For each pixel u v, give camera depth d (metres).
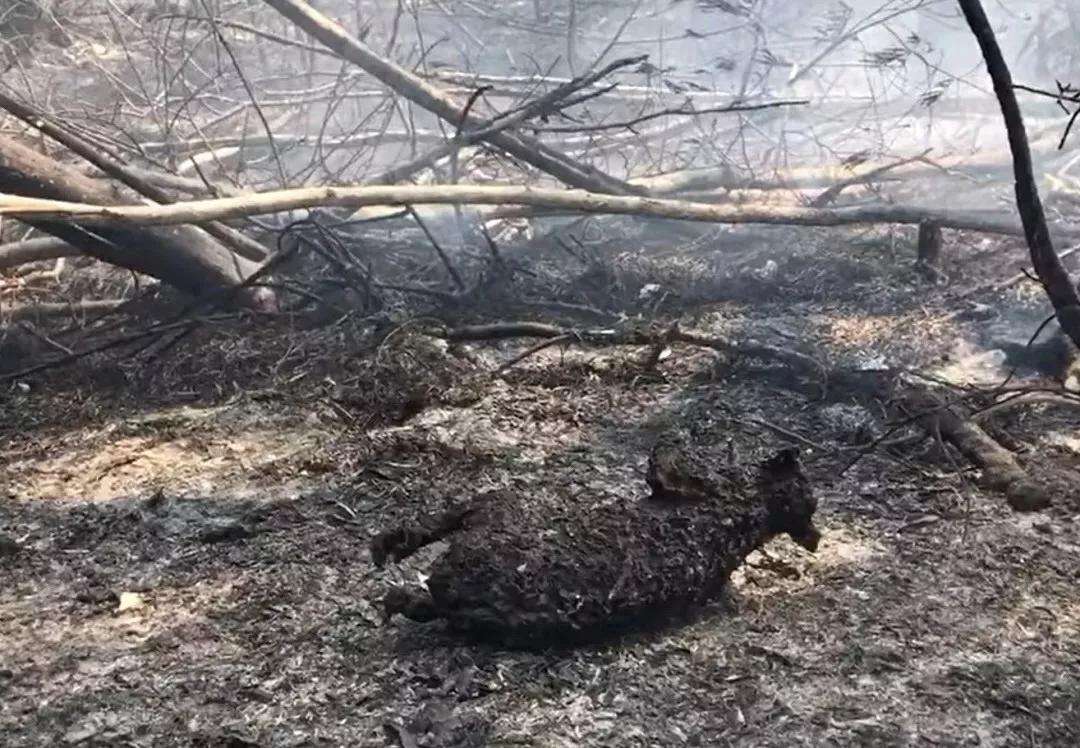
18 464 4.49
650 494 3.66
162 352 5.54
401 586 3.26
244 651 3.14
